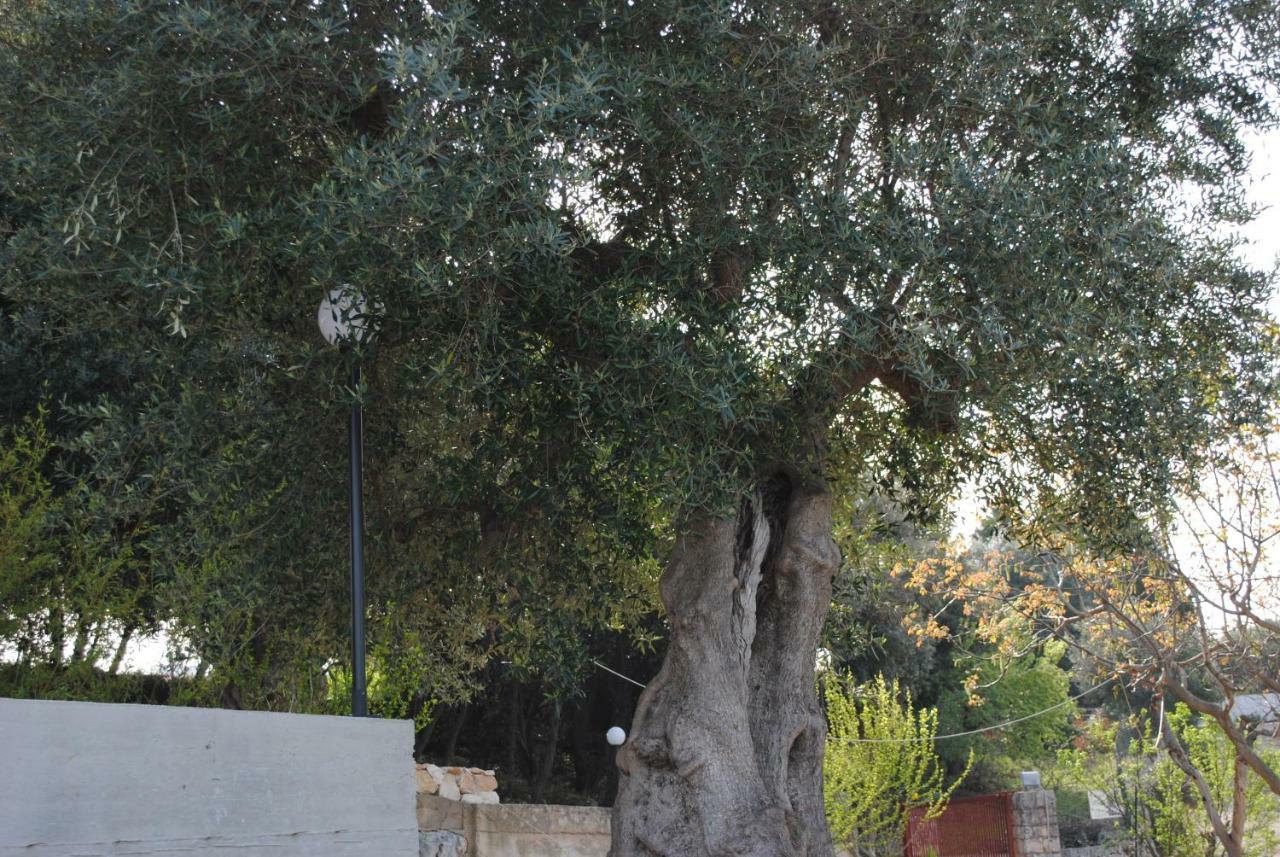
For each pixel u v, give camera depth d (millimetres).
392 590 7398
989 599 16266
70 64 5996
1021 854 18156
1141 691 34125
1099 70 7574
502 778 23156
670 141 6148
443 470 6676
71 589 8633
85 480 9805
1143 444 6898
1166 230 6812
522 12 6359
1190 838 17188
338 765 3803
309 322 6645
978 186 5938
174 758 3389
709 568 6703
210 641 7926
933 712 18812
